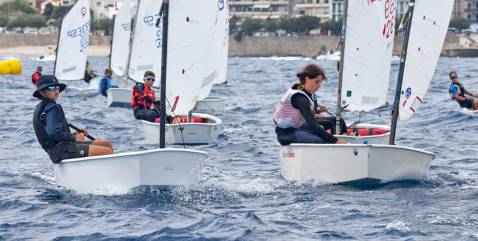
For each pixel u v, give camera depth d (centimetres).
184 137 7275
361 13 6431
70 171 4900
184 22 5859
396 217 4269
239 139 7750
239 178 5400
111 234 3972
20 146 7131
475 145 7362
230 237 3912
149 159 4744
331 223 4184
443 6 5388
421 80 5456
